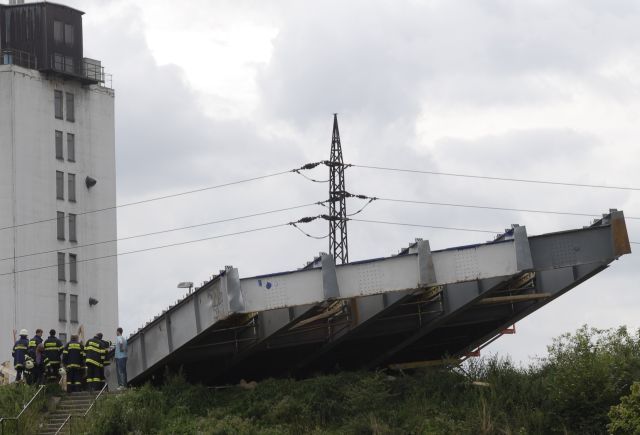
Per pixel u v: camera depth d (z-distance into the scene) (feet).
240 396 166.61
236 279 160.66
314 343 174.81
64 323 328.70
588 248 158.51
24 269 322.55
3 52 331.98
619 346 152.66
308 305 164.25
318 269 160.66
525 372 160.86
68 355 172.04
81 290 334.03
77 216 335.88
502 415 150.41
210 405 165.89
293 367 180.55
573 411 147.02
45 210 328.70
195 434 152.35
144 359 174.91
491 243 158.40
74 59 340.18
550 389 151.43
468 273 158.51
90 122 342.03
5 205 323.16
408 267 159.43
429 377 163.02
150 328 173.68
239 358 173.17
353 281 160.35
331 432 152.97
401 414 155.12
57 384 170.71
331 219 241.76
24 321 320.70
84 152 339.57
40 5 335.47
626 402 140.05
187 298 167.22
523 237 156.87
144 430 156.46
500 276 158.81
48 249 328.08
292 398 160.04
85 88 341.62
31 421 158.51
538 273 168.55
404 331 171.63
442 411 154.81
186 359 173.99
